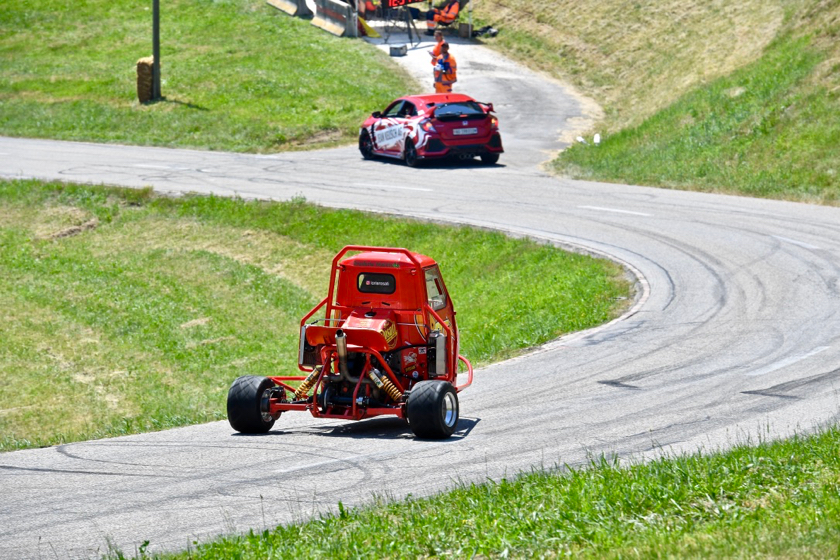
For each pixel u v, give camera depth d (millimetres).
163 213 63156
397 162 73000
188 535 15469
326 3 115000
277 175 69688
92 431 30000
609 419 22750
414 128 68438
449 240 50781
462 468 19125
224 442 22625
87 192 66688
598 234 47406
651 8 105062
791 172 55562
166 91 95938
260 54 105000
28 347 44469
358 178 67312
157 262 57156
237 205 61594
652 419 22500
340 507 15000
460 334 39781
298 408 22953
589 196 57750
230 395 23156
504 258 46719
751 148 59719
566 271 42031
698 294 36250
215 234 59719
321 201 60406
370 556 13008
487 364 31031
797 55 65875
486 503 15039
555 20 114875
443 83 85812
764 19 81750
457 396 24844
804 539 12008
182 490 18312
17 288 53656
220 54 105938
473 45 114938
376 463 19828
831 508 13242
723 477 15398
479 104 69688
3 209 66062
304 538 14047
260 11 120812
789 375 25828
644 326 32875
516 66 107000
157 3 93125
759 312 33219
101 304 50750
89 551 14867
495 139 69062
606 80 98188
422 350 23688
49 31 118688
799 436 19266
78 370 41594
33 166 75438
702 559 11680
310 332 23156
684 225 48094
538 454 19984
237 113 88938
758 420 21719
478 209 55656
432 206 57156
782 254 41062
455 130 67812
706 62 82312
